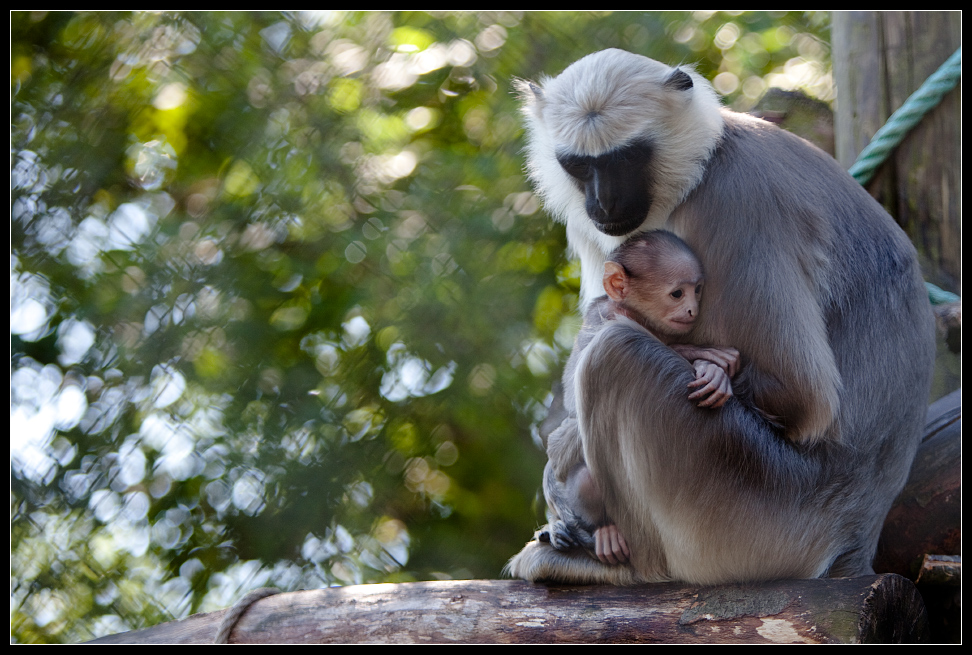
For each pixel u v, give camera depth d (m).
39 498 9.20
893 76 7.00
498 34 10.41
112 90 10.12
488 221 9.70
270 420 9.26
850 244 5.56
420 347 9.41
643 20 10.20
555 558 5.54
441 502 9.87
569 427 5.85
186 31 10.30
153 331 9.35
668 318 5.52
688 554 5.37
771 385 5.32
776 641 4.89
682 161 5.63
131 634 5.92
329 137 10.07
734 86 10.24
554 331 9.81
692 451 5.32
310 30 10.52
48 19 10.28
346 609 5.54
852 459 5.47
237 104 10.11
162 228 9.66
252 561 9.00
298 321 9.70
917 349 5.62
